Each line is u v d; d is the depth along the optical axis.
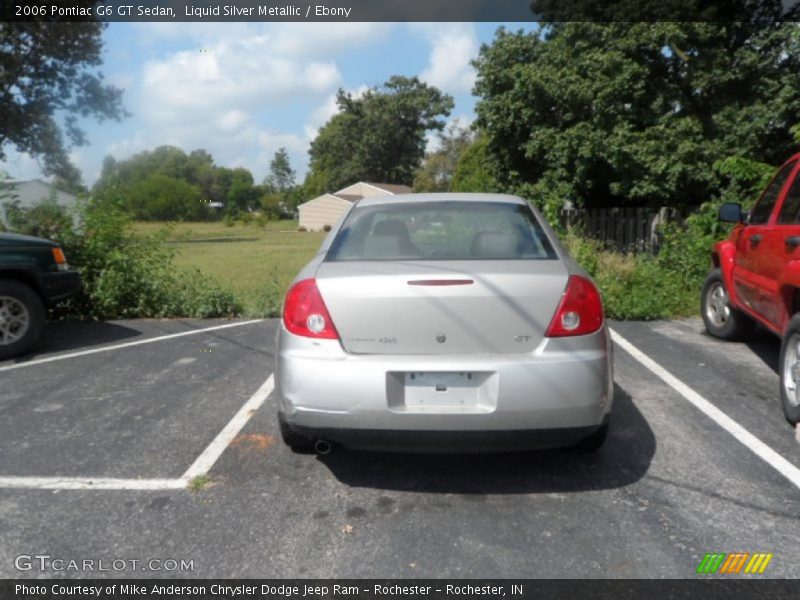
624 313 8.22
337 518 3.23
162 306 8.77
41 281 6.82
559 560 2.84
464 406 3.19
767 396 5.07
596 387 3.24
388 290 3.24
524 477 3.66
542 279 3.29
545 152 14.78
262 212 83.06
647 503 3.34
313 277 3.43
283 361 3.37
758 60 12.40
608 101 12.88
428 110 76.50
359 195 67.06
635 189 12.54
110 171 9.51
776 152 12.36
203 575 2.77
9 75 32.81
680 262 9.95
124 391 5.38
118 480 3.67
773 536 3.02
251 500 3.42
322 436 3.31
